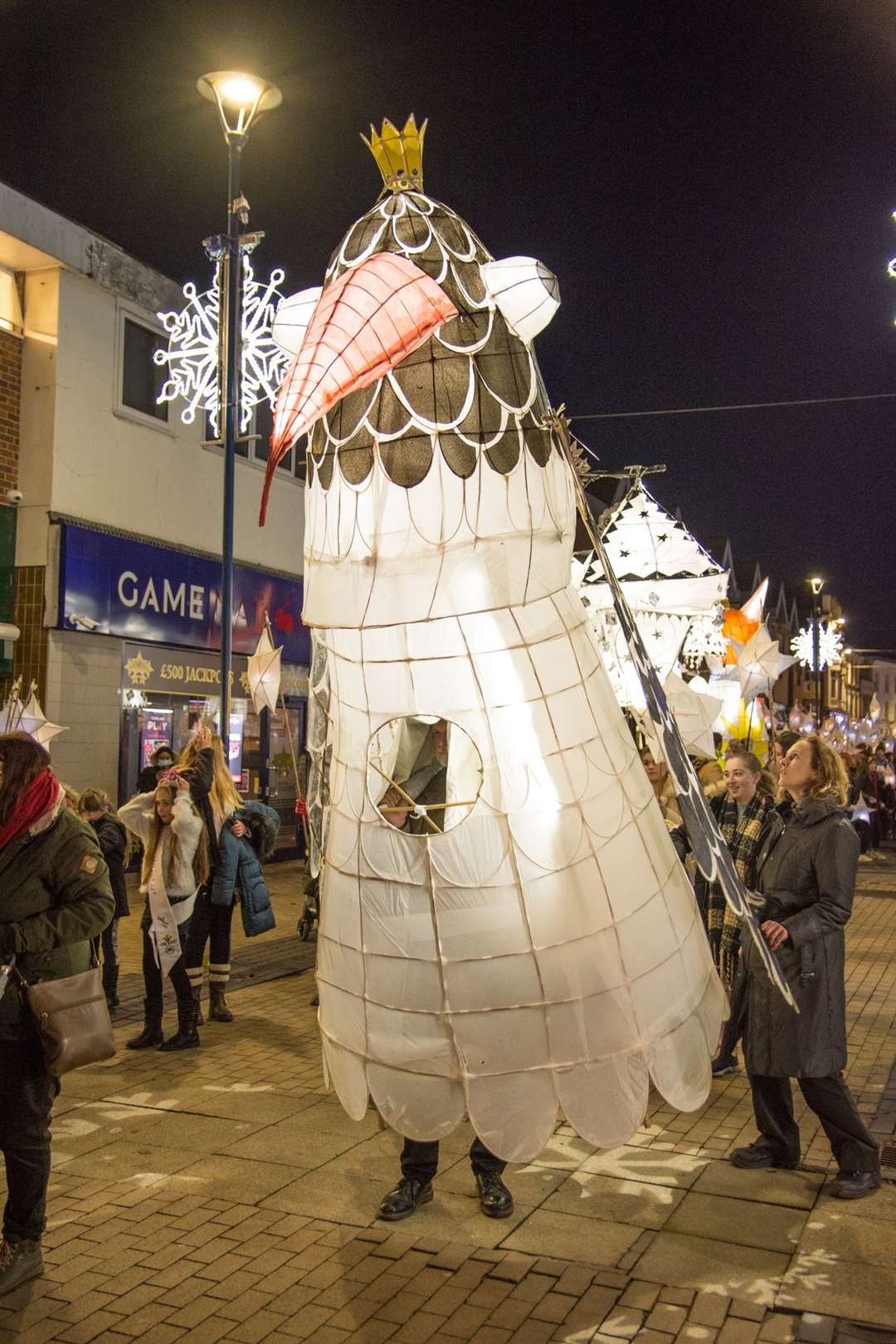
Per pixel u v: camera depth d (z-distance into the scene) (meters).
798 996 4.48
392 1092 3.71
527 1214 4.35
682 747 3.80
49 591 12.85
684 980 3.83
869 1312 3.59
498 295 3.94
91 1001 3.88
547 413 4.04
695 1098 3.76
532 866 3.67
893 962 9.84
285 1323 3.57
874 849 19.48
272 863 17.19
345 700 3.96
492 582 3.77
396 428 3.81
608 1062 3.63
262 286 13.20
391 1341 3.46
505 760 3.72
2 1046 3.82
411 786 4.39
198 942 6.98
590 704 3.89
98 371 13.66
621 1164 4.86
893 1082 6.14
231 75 11.09
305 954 9.97
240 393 12.45
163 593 14.63
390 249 4.01
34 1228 3.89
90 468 13.53
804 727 20.58
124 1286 3.82
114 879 7.84
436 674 3.77
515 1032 3.63
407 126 4.30
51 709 12.82
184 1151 5.05
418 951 3.70
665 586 7.66
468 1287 3.78
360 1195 4.55
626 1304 3.66
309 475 4.10
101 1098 5.82
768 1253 4.00
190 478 15.48
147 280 14.47
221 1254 4.04
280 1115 5.54
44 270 13.08
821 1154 4.99
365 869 3.82
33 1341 3.47
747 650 11.38
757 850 5.76
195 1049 6.83
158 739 14.70
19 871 3.85
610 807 3.81
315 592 4.02
